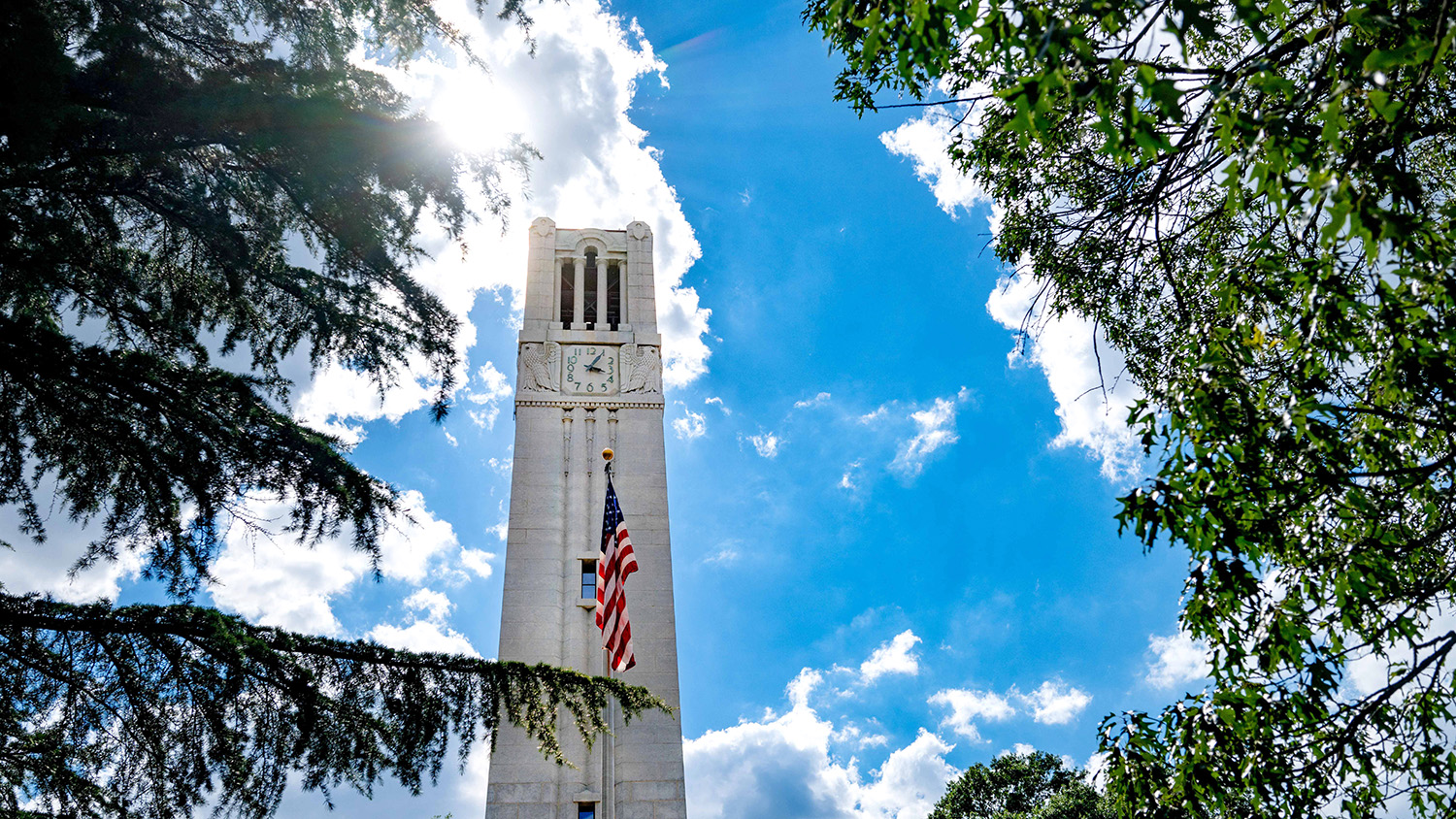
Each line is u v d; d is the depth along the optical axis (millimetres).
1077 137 10812
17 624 11125
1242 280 8445
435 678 13578
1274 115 6109
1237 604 7711
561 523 37688
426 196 12906
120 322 12258
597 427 40656
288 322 13367
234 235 12344
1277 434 7555
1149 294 10930
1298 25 8508
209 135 11898
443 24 13281
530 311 43938
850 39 10695
